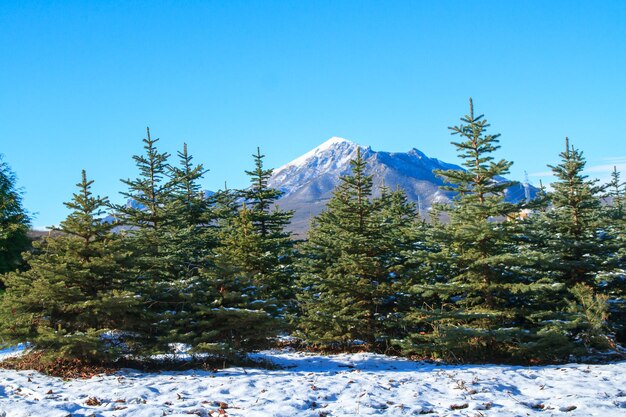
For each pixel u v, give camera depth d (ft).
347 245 64.28
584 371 47.78
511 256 54.08
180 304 52.13
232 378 42.19
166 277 65.21
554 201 62.03
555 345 54.75
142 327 48.93
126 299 44.60
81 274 45.24
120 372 44.91
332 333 64.90
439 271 64.49
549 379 43.62
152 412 30.71
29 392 36.40
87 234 47.83
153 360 50.44
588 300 54.90
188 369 48.16
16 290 47.11
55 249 47.55
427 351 60.85
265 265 72.59
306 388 38.24
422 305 65.16
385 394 37.11
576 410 32.78
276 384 39.93
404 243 67.87
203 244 80.18
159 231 70.59
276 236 85.97
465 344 56.70
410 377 44.34
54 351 45.06
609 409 32.81
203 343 47.73
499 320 58.39
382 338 62.64
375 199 66.59
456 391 38.42
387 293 64.08
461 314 55.62
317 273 74.13
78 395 35.42
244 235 71.20
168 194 77.36
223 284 53.01
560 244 59.82
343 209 66.03
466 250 59.47
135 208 75.05
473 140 57.98
